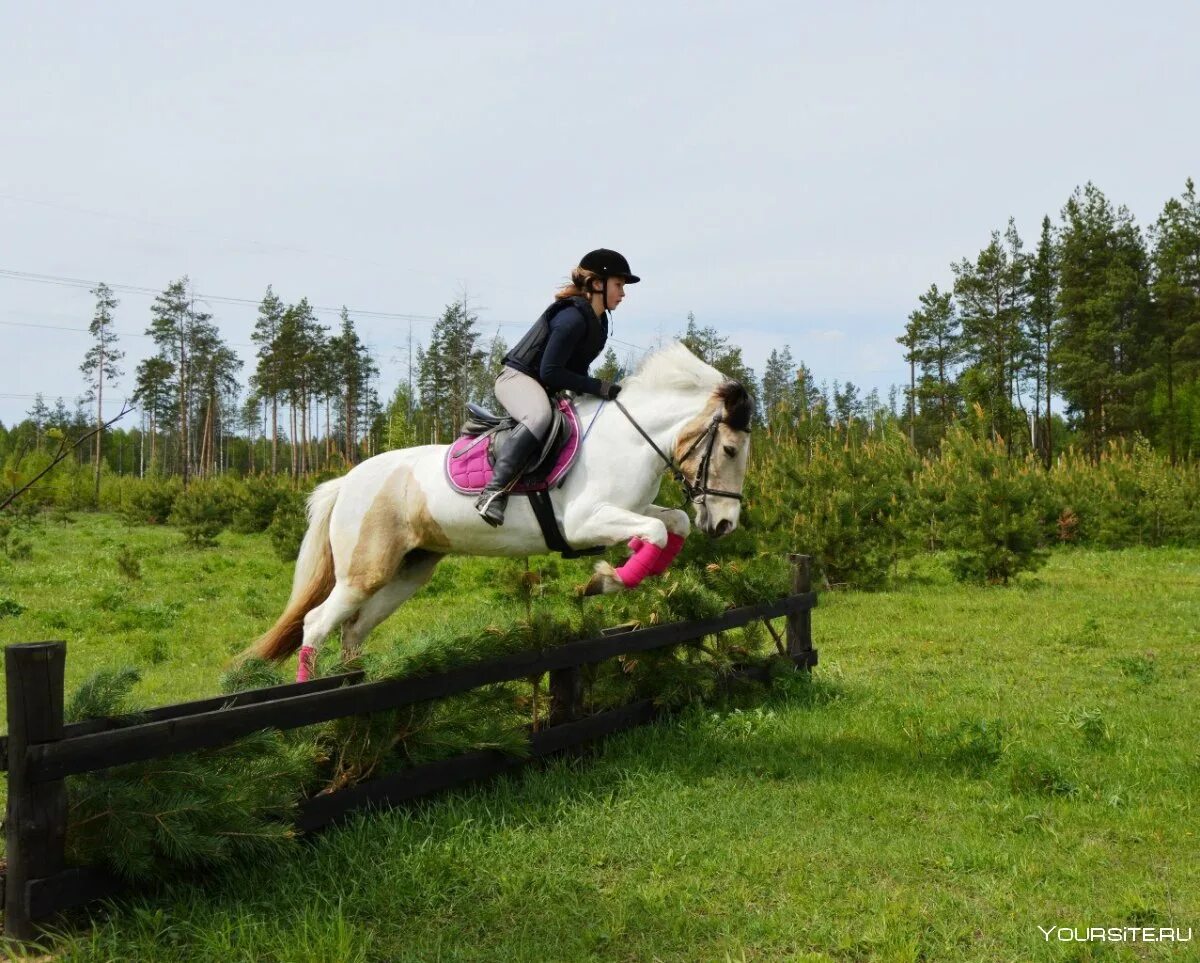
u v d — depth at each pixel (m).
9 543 17.45
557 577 12.56
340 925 3.05
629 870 3.74
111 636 9.43
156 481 37.09
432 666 4.30
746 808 4.38
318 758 4.02
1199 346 42.84
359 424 67.69
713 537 5.02
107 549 19.69
